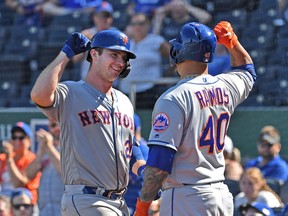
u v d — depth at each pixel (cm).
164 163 1686
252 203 2655
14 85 4534
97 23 3988
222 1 4269
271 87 3762
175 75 3909
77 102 1905
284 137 3412
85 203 1878
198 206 1709
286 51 3897
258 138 3400
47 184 2941
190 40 1750
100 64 1919
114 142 1917
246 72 1867
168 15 4422
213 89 1756
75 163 1895
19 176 3170
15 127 3300
